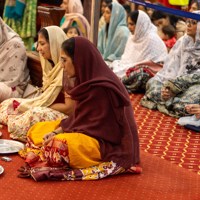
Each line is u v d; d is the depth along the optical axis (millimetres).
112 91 3441
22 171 3527
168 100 5293
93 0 5156
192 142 4508
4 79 4746
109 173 3512
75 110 3635
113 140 3539
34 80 4848
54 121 3914
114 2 7191
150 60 6285
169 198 3305
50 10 5805
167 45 6961
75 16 6102
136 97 5969
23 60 4785
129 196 3297
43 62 4305
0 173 3455
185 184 3537
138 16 6383
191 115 5086
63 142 3438
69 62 3523
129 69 6141
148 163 3883
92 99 3488
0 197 3188
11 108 4418
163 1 6355
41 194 3254
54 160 3467
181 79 5285
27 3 7285
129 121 3566
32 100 4305
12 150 3840
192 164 4004
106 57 7188
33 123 4035
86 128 3525
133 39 6484
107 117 3500
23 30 7355
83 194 3283
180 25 7113
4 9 7383
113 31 7137
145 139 4535
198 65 5539
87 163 3488
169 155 4176
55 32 4172
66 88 3736
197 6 5848
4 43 4766
